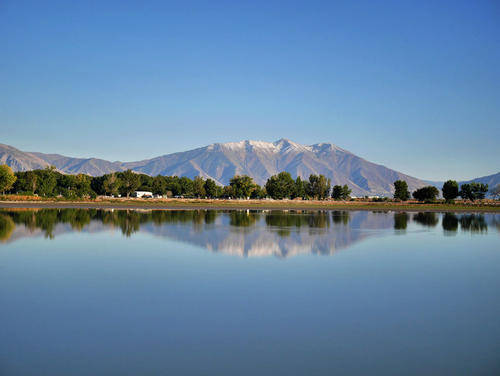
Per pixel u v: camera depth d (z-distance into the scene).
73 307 17.69
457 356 12.98
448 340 14.30
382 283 22.67
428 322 16.16
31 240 38.22
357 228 55.69
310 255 31.73
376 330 15.20
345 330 15.16
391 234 48.88
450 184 184.38
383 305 18.41
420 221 73.06
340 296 19.84
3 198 115.81
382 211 114.50
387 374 11.76
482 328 15.52
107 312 17.02
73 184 164.88
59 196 136.75
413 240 43.12
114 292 20.16
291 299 19.16
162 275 23.98
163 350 13.25
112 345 13.61
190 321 15.98
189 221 62.09
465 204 162.12
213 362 12.41
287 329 15.20
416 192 189.00
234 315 16.73
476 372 11.89
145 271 25.08
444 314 17.19
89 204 111.81
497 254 33.81
